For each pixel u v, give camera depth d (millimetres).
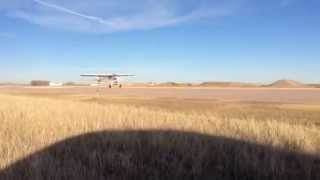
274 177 7949
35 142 10742
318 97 65000
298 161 9148
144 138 10906
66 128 12758
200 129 12773
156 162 8930
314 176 8117
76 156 9297
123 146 10148
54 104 24031
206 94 80500
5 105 22547
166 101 50469
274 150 9750
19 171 8133
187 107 37938
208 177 8070
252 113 29922
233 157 9156
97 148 10055
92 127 13086
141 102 47656
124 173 8211
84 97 63719
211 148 9883
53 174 7773
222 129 12836
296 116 27234
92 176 7809
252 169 8359
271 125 13148
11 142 10688
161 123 14141
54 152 9773
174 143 10258
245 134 11750
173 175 8148
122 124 13859
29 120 14727
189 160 9023
